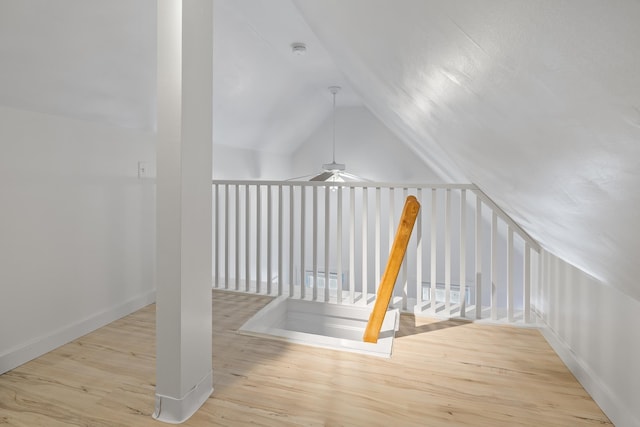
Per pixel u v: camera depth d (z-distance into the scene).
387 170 5.63
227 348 2.00
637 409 1.30
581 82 0.54
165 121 1.35
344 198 5.80
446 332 2.26
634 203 0.69
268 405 1.50
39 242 1.97
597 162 0.69
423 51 0.99
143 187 2.70
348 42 1.66
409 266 5.60
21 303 1.88
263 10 2.48
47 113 1.99
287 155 5.89
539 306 2.40
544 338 2.18
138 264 2.67
